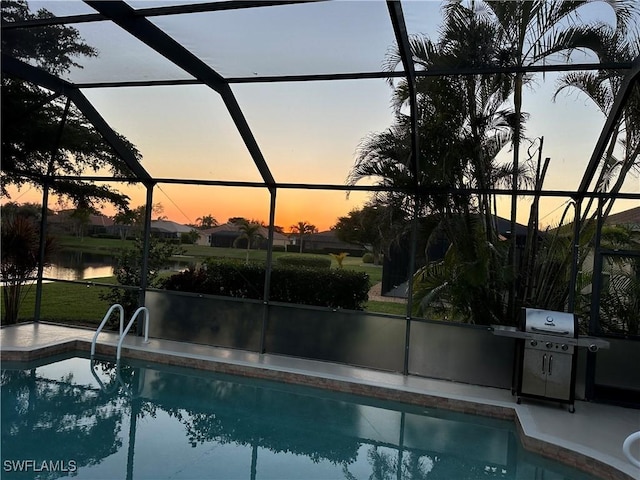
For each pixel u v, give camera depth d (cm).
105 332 725
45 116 587
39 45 461
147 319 681
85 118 594
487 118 576
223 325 674
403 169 578
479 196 612
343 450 430
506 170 598
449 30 470
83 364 625
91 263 770
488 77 542
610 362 530
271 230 648
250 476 376
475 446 443
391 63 450
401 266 641
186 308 690
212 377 599
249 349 663
